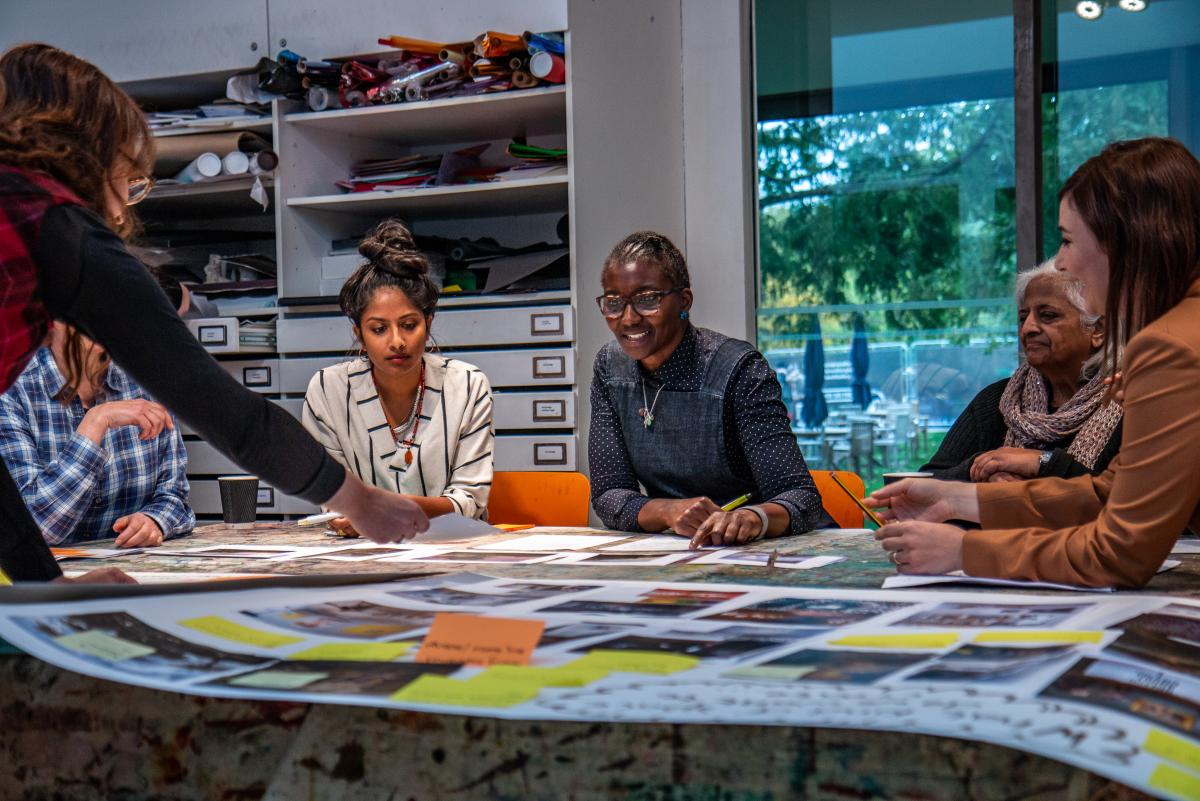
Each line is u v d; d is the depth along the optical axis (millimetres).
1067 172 3930
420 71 3836
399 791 810
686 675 791
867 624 983
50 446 2293
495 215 4316
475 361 3766
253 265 4160
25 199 1063
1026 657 818
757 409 2207
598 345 3795
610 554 1715
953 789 688
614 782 757
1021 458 2174
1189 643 873
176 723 882
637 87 4043
